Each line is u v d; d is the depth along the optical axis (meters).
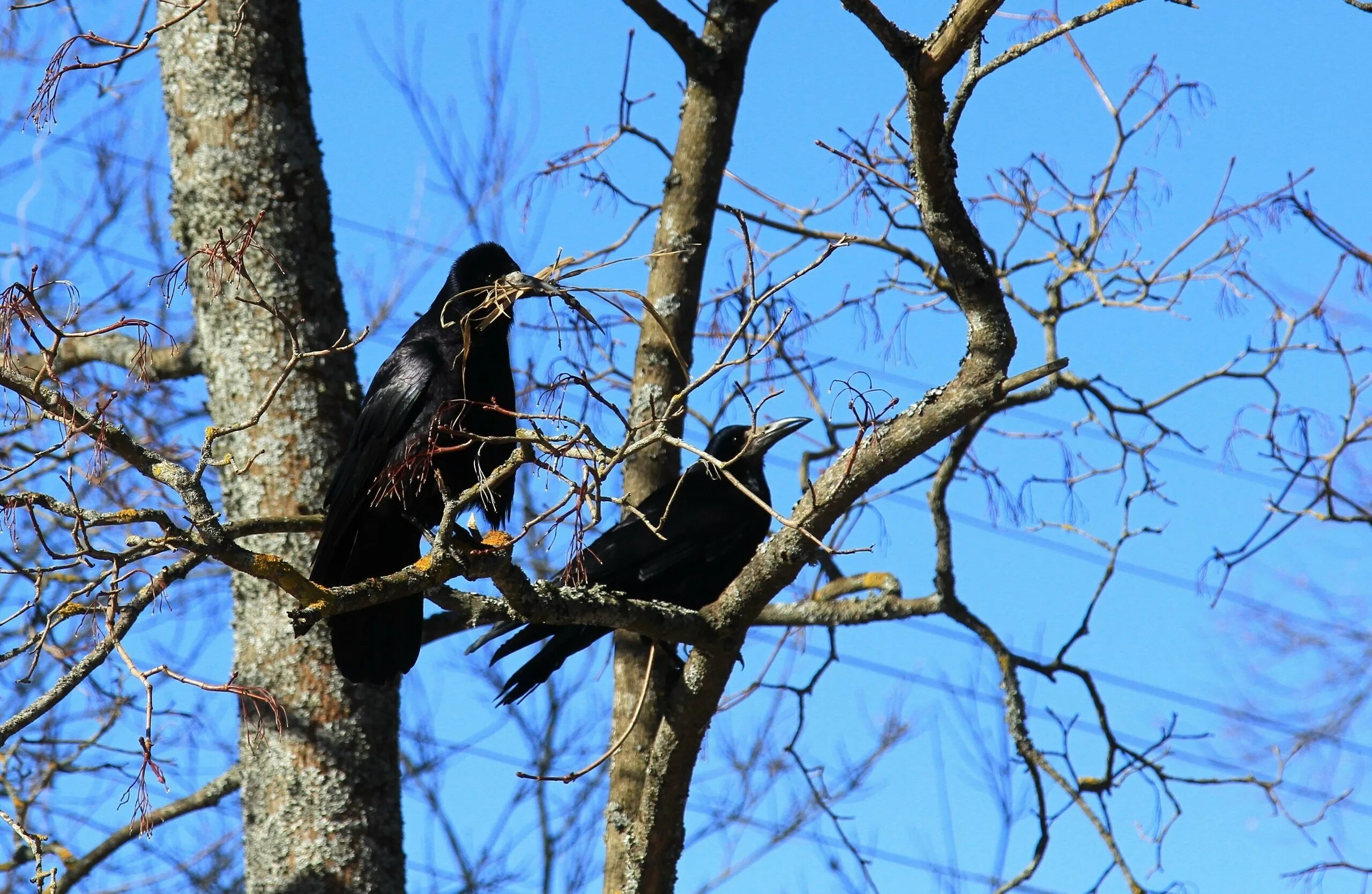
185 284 7.88
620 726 11.91
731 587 9.62
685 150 13.57
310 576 9.73
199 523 7.54
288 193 12.20
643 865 10.41
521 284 7.64
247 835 10.95
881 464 9.21
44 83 8.06
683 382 12.93
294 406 11.64
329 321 12.05
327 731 10.91
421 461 8.81
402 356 10.20
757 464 13.09
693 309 13.12
